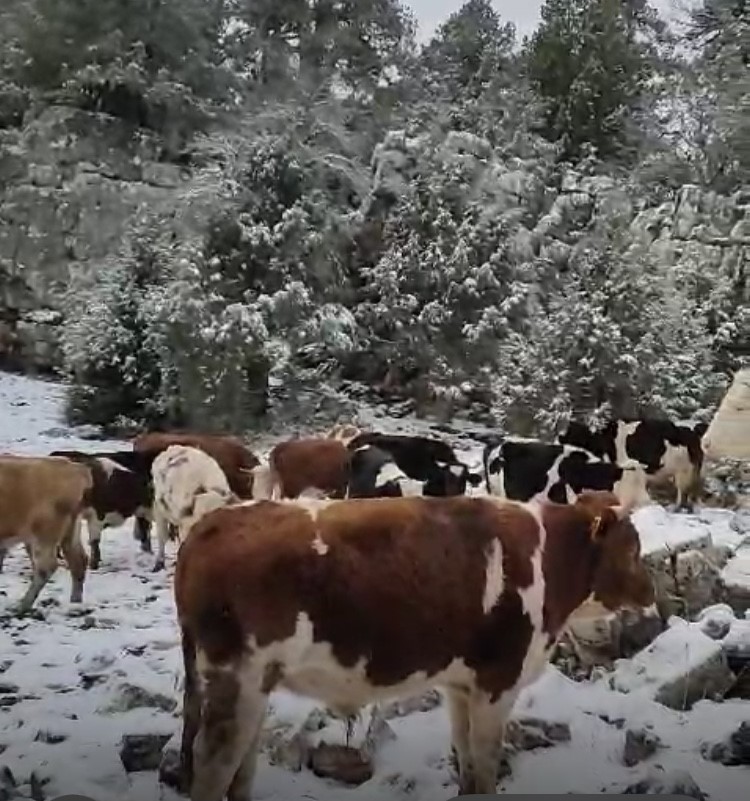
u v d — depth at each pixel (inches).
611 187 947.3
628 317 768.3
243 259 827.4
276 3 1080.2
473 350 854.5
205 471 414.3
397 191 926.4
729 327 829.2
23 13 1011.9
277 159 868.0
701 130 944.9
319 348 848.9
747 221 870.4
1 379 906.7
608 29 991.6
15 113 1023.6
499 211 916.0
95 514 424.2
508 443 494.9
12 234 960.3
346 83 1093.8
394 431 800.3
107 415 762.2
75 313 853.2
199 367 756.0
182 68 1045.2
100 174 987.3
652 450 563.2
